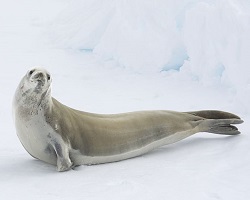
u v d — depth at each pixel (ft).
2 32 113.09
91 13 108.47
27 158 50.49
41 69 44.80
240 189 40.93
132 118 52.70
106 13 101.19
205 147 53.47
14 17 127.75
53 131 46.37
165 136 53.72
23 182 42.83
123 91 80.12
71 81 84.38
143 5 92.07
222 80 79.82
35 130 46.21
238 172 45.03
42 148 47.11
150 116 53.88
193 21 81.71
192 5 89.56
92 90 80.18
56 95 76.64
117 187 41.39
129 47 91.61
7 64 91.35
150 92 79.61
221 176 44.09
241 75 73.31
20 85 46.26
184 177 44.04
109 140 49.65
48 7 142.72
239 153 50.21
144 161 49.88
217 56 79.15
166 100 75.36
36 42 106.73
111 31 95.04
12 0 148.15
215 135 58.44
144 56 90.58
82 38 102.63
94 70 91.09
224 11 77.92
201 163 48.06
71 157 47.91
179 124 54.95
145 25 91.86
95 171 46.52
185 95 77.77
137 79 86.33
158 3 90.74
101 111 69.41
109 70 91.35
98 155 49.03
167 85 82.99
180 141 56.59
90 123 49.49
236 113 68.23
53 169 47.06
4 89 77.46
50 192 40.27
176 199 38.73
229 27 76.48
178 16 90.74
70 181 43.19
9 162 48.96
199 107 71.82
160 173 45.37
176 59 90.53
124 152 50.55
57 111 47.24
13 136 57.93
